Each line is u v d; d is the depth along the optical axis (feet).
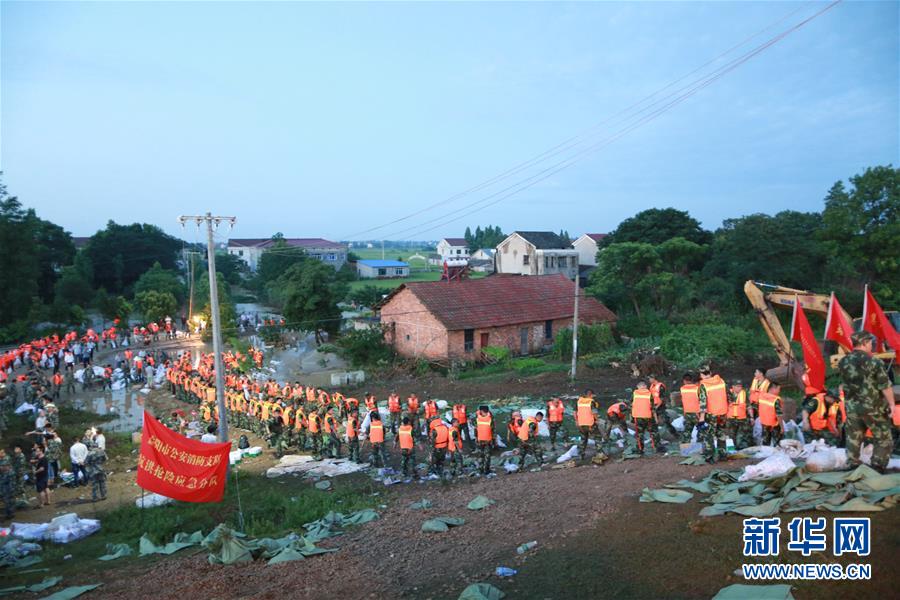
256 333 194.59
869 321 48.16
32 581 35.14
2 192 169.99
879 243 133.18
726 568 21.80
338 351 150.71
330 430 68.80
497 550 28.45
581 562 24.81
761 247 151.94
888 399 27.20
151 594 29.25
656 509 29.25
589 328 124.57
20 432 83.10
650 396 49.24
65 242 246.06
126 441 84.12
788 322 135.54
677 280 150.20
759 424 46.91
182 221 64.49
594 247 282.36
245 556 33.60
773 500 26.21
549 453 59.16
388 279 374.63
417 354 129.70
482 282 142.00
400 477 57.88
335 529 38.34
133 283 271.90
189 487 41.91
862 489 25.27
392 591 25.58
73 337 143.43
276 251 289.53
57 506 57.47
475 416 70.13
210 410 88.17
